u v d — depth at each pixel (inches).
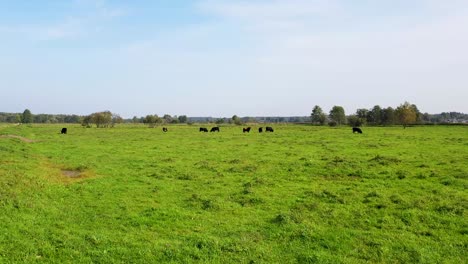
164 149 1749.5
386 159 1259.8
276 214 700.0
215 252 522.3
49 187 867.4
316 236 585.0
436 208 714.8
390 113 6018.7
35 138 2374.5
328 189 880.3
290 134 2898.6
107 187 912.9
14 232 571.8
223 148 1793.8
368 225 640.4
